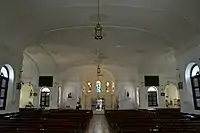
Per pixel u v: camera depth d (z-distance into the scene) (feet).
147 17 27.84
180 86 33.81
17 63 31.48
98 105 77.00
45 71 56.75
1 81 28.91
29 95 70.59
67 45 41.11
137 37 36.40
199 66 27.71
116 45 41.57
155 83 57.11
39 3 23.97
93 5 25.16
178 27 28.14
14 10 23.79
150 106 56.29
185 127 15.23
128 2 24.30
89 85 79.00
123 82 70.28
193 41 28.12
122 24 30.99
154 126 15.81
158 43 38.34
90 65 62.54
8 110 29.30
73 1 24.12
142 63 53.72
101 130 30.22
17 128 14.82
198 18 23.52
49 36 35.14
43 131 13.80
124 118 24.06
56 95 57.11
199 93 29.89
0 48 26.30
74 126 16.49
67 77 67.72
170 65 53.72
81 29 32.99
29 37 31.83
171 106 73.51
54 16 27.71
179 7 23.47
